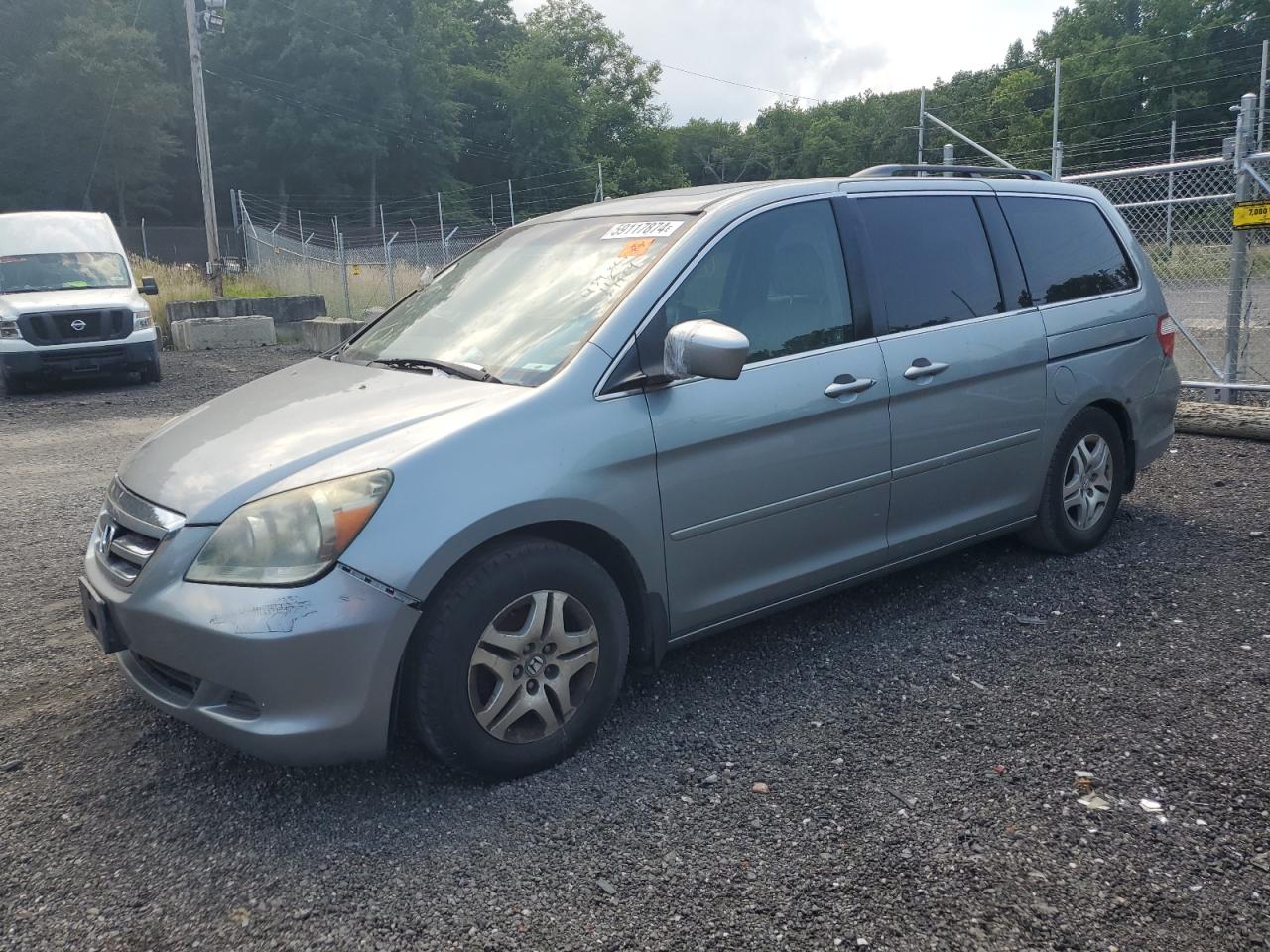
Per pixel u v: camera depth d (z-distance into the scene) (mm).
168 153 59469
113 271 13734
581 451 3164
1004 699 3566
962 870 2637
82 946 2461
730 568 3607
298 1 64500
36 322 12359
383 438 3059
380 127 66250
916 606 4453
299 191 67812
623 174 81375
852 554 3979
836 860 2697
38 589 5059
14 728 3590
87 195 55938
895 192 4273
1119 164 64688
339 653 2799
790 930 2434
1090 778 3033
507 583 3010
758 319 3691
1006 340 4410
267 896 2629
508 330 3650
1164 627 4121
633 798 3023
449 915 2531
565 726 3205
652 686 3768
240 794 3119
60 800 3115
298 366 4242
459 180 76000
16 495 7133
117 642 3119
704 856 2736
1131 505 5848
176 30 68812
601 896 2582
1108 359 4875
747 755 3258
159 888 2678
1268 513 5570
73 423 10406
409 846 2824
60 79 53094
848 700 3605
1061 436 4723
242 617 2787
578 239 4023
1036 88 70125
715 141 110188
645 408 3336
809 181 4062
